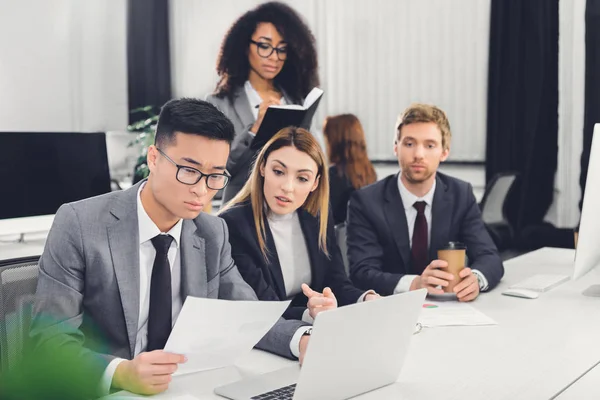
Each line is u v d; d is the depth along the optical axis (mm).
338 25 6086
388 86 5918
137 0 6887
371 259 2322
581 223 2029
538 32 5055
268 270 1916
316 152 1888
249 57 3322
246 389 1310
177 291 1592
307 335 1513
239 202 1962
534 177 5164
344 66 6094
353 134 3518
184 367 1411
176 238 1584
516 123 5184
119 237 1503
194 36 6926
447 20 5590
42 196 2996
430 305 2008
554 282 2283
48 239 1488
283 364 1496
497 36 5199
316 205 1990
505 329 1765
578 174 5027
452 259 2051
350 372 1267
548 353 1562
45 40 6730
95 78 6949
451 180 2434
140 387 1289
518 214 5207
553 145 5102
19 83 6625
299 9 6230
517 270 2574
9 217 2900
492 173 5301
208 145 1412
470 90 5531
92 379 1316
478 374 1423
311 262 2012
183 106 1430
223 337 1373
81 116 6934
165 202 1464
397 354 1348
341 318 1197
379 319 1269
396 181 2391
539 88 5086
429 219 2363
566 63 5012
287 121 2248
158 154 1448
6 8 6523
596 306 2016
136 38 6922
